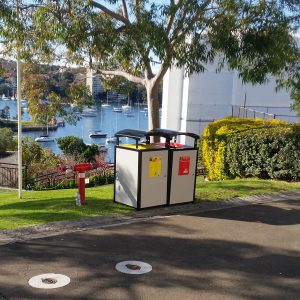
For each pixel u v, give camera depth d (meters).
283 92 23.33
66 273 4.92
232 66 10.40
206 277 4.96
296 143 10.41
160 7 9.02
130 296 4.43
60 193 10.59
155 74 11.73
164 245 5.95
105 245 5.86
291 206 8.31
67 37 8.88
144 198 7.59
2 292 4.41
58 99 13.01
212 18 9.48
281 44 9.71
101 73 12.89
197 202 8.30
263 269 5.26
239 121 13.22
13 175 16.38
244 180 10.91
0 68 11.98
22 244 5.79
